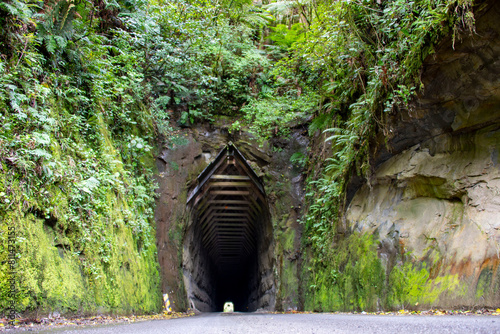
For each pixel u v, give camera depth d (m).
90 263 7.50
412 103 8.85
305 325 4.82
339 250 11.98
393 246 9.37
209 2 16.86
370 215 11.09
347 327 4.30
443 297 7.01
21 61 7.17
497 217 6.95
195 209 20.50
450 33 7.18
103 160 9.98
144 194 13.76
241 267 46.25
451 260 7.39
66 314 6.00
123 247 9.83
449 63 7.74
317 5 14.05
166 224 16.52
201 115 18.52
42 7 7.93
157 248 15.79
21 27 7.09
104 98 11.31
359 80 11.66
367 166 10.91
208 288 35.19
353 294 10.29
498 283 6.09
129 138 13.18
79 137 9.19
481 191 7.67
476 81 7.61
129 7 13.52
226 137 18.94
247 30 20.55
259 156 18.77
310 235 15.48
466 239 7.33
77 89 9.29
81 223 7.62
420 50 7.94
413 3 8.17
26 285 5.30
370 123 10.35
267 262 22.31
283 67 16.72
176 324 5.84
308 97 17.95
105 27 13.19
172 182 17.20
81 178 8.16
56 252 6.43
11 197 5.71
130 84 13.26
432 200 9.13
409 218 9.44
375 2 10.26
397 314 7.10
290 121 18.91
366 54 10.83
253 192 21.12
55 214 6.65
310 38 13.58
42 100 7.47
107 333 4.20
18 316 5.05
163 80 16.77
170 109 18.28
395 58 9.15
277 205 18.36
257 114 18.72
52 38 7.88
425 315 6.20
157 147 17.16
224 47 19.30
